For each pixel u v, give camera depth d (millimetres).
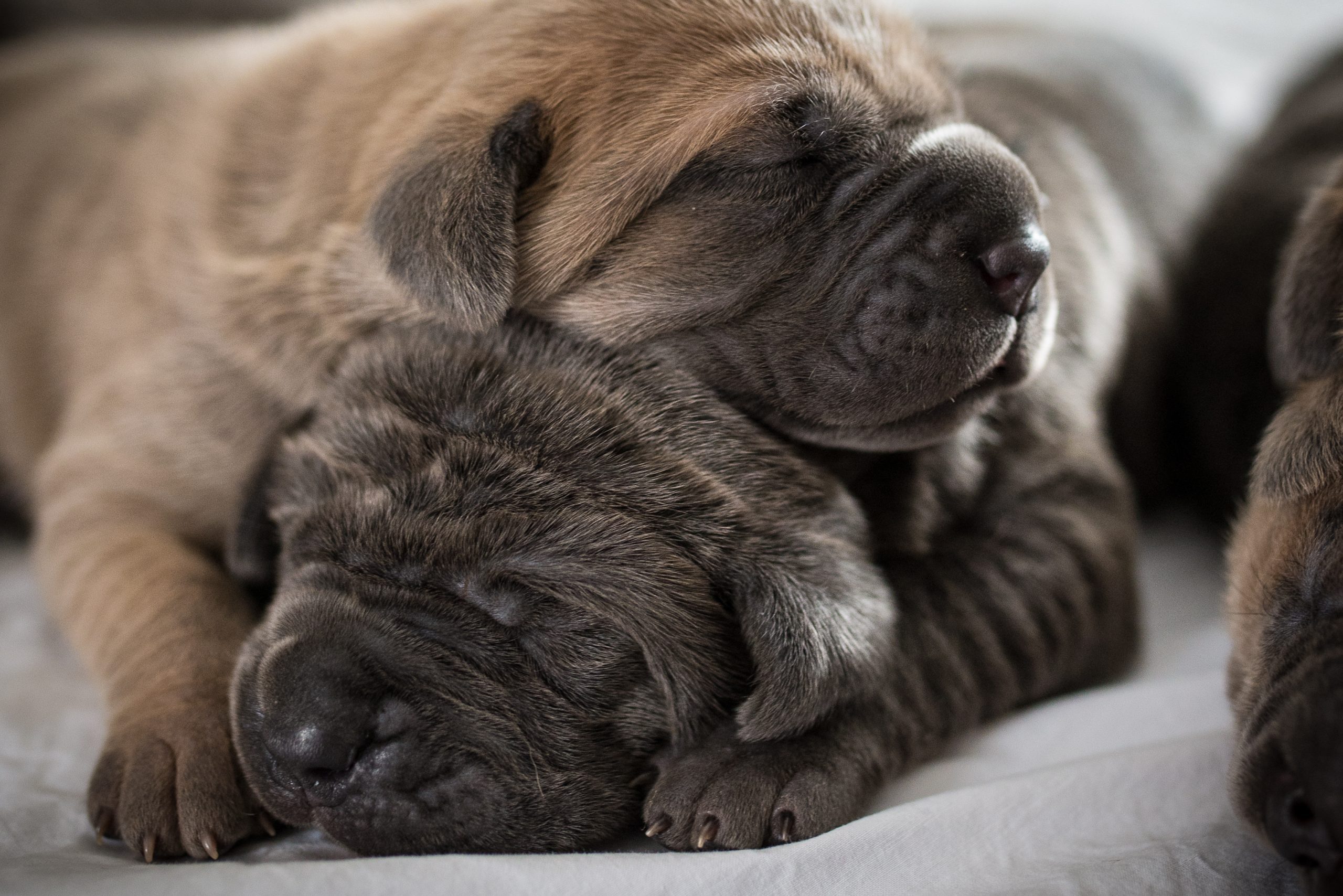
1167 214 560
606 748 386
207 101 500
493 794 377
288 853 381
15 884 348
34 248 529
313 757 369
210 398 453
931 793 393
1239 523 403
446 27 439
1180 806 377
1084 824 373
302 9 718
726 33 405
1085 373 464
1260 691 367
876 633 387
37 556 474
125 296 483
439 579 383
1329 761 340
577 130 401
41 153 543
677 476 387
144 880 346
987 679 417
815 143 399
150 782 380
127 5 707
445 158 394
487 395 391
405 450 391
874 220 401
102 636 427
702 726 386
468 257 386
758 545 385
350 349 416
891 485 425
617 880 354
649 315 399
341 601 383
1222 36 794
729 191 397
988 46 586
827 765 381
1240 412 507
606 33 406
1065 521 442
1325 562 365
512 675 381
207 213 463
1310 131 550
